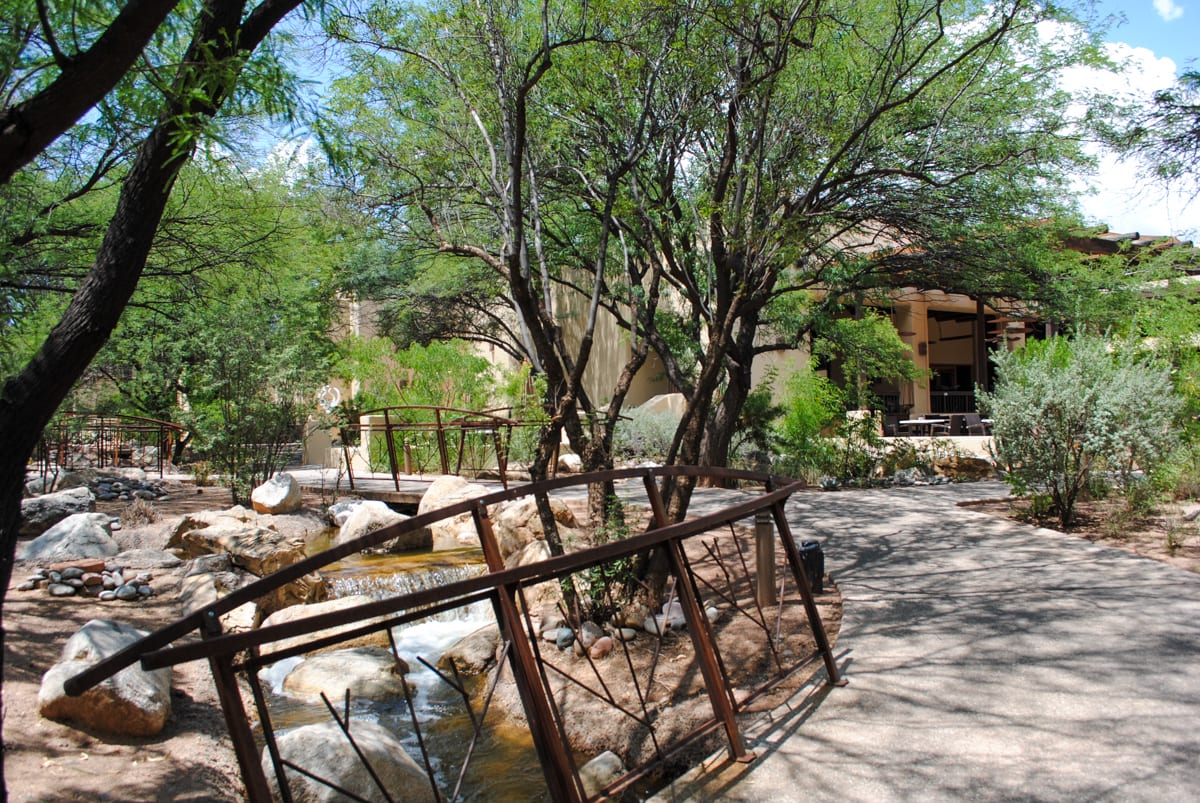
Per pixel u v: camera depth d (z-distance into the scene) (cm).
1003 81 962
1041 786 362
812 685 504
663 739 486
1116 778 366
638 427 1698
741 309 670
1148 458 967
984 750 401
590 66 718
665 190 821
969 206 1052
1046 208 1140
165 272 930
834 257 1141
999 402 1025
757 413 1588
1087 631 572
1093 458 976
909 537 942
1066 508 998
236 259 969
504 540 992
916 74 933
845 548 898
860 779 379
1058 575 737
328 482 1447
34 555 765
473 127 756
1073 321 1266
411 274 1917
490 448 1634
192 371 1271
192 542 794
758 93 666
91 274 336
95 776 389
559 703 544
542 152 778
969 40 943
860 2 884
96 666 245
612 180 670
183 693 509
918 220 1084
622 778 368
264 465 1234
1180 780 361
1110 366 992
